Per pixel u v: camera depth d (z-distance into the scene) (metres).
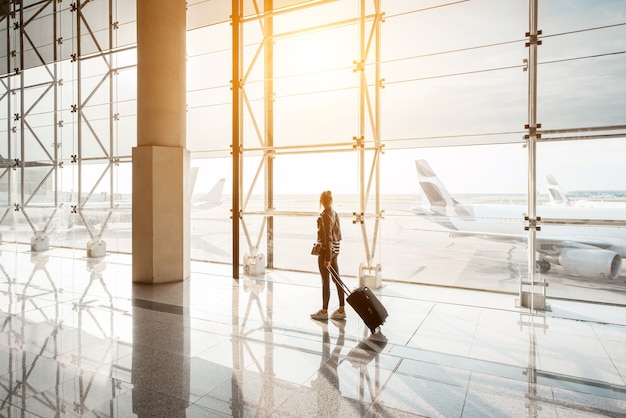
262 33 8.44
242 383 3.14
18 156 12.34
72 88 10.87
